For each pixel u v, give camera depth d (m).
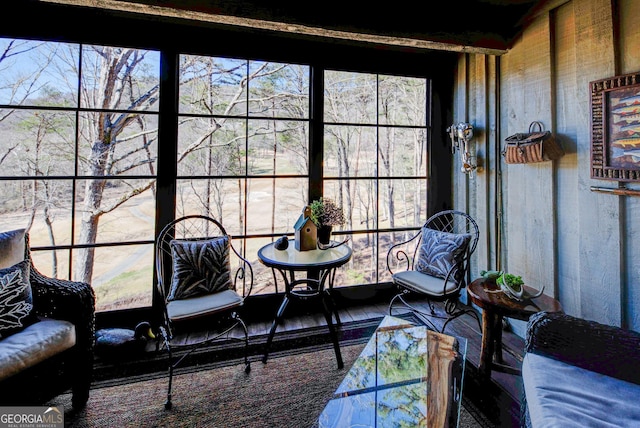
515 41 2.52
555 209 2.24
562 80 2.16
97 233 2.66
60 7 2.37
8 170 2.43
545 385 1.25
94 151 2.62
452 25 2.41
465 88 3.11
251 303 2.91
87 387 1.81
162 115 2.63
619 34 1.82
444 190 3.36
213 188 2.88
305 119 2.99
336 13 2.18
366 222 3.26
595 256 1.97
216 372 2.11
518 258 2.54
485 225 2.88
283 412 1.74
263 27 2.14
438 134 3.32
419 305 3.19
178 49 2.63
